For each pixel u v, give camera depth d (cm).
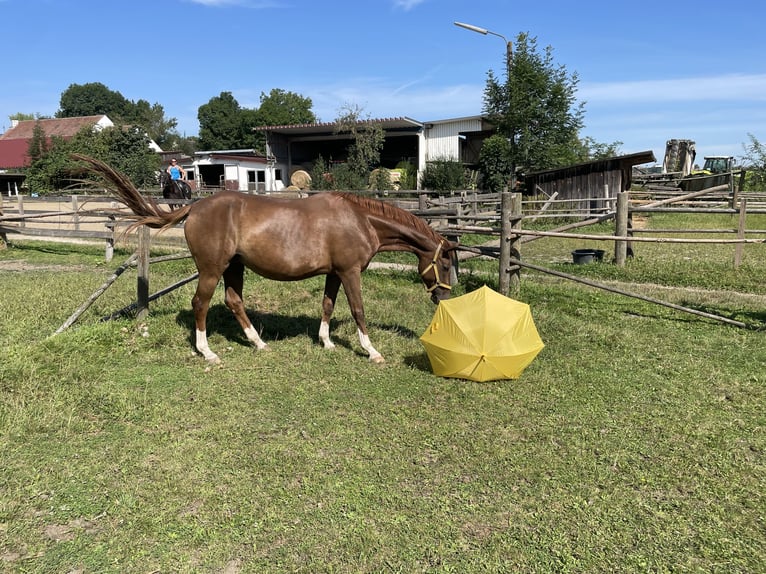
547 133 2270
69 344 546
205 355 545
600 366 530
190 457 364
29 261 1178
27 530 291
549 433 397
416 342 598
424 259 563
